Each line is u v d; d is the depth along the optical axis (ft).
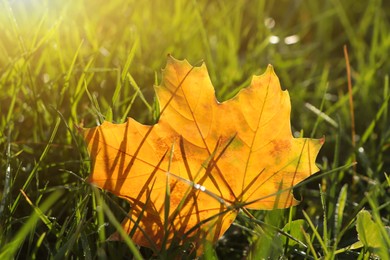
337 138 1.99
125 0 2.75
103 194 1.58
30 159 1.93
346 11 3.65
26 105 2.11
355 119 2.53
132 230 1.51
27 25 2.36
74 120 1.92
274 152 1.54
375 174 2.03
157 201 1.56
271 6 3.63
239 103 1.51
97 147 1.51
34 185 1.83
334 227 1.74
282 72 2.83
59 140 1.96
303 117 2.53
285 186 1.56
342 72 3.15
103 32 2.73
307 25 3.41
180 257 1.55
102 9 2.78
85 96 2.19
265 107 1.51
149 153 1.53
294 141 1.54
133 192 1.55
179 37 2.70
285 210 1.74
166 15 2.97
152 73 2.41
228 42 2.94
